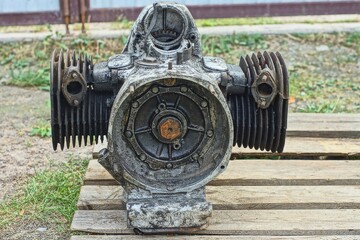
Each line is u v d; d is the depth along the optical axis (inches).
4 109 87.1
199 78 51.7
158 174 55.8
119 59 56.3
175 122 54.1
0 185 67.4
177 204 55.4
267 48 106.3
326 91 93.1
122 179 55.6
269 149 58.4
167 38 56.7
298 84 94.9
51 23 105.8
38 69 99.7
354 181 65.2
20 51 104.1
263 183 64.6
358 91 93.5
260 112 56.2
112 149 53.4
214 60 57.1
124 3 106.7
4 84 95.7
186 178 55.9
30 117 84.5
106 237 56.3
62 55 55.9
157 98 53.9
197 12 106.3
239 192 62.7
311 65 101.9
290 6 107.3
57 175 68.2
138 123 54.6
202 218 55.7
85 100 55.6
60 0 104.5
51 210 62.2
